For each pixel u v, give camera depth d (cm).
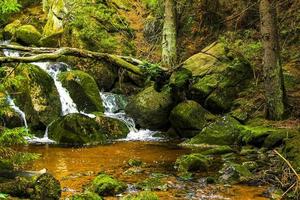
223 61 1463
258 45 1560
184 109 1352
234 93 1403
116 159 1061
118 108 1567
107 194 770
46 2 2181
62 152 1145
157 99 1434
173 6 1716
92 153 1134
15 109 1378
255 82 1413
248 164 916
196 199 743
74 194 728
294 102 1289
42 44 1862
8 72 1147
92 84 1545
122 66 1373
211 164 972
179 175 897
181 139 1336
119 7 2030
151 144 1257
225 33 1733
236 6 1786
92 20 1867
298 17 1638
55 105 1452
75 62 1688
